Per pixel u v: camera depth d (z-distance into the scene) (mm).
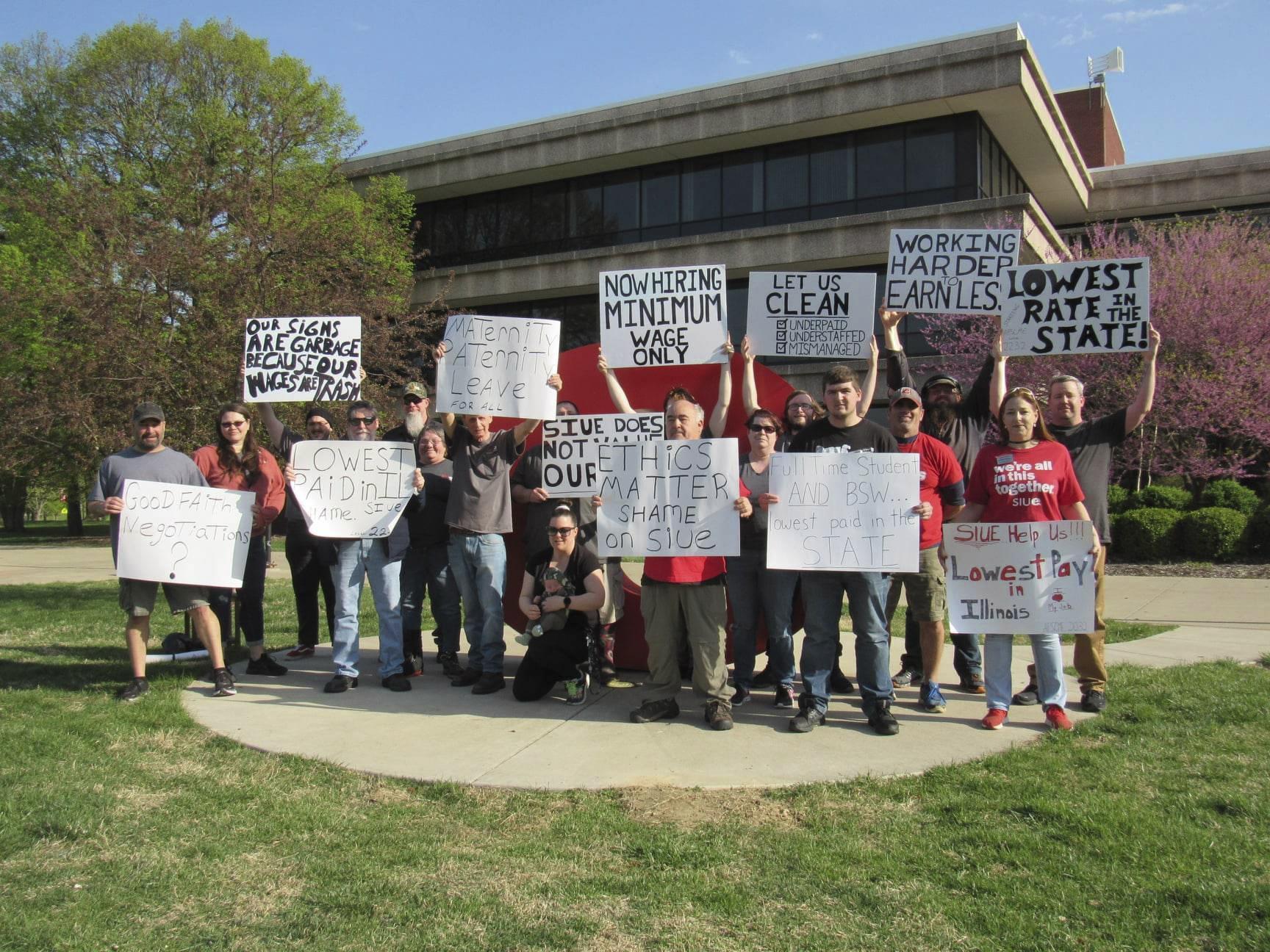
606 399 7633
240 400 12008
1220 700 5809
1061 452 5512
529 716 5812
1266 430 16625
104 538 30312
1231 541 15180
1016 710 5879
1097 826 3844
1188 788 4324
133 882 3494
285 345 6828
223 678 6363
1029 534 5418
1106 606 10758
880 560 5371
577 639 6129
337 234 14898
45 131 26172
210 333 12008
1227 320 16938
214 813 4176
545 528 6621
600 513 5664
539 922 3203
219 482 6836
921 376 21641
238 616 7574
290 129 18625
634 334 6688
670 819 4098
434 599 7027
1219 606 10531
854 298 6852
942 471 5727
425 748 5125
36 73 26906
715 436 6500
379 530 6418
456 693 6449
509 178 28312
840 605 5566
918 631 6652
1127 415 5766
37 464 21500
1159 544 15781
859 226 22703
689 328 6641
